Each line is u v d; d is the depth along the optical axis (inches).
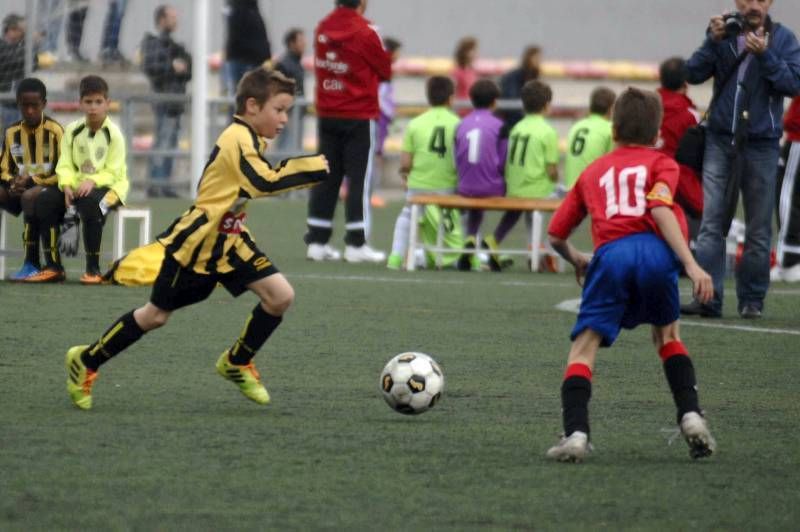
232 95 2502.5
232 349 775.7
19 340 998.4
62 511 553.3
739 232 1636.3
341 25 1648.6
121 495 579.2
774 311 1272.1
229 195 747.4
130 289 1323.8
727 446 697.6
